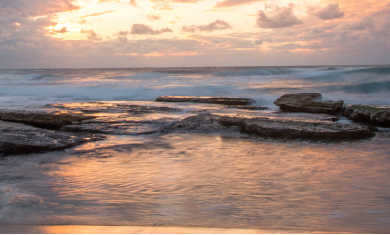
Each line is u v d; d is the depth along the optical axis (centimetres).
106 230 196
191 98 1441
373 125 909
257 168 439
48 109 1047
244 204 292
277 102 1216
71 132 731
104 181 371
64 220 245
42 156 506
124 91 1991
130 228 201
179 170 426
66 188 342
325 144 623
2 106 1360
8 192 320
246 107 1245
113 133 720
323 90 2044
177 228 201
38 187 346
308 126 711
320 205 291
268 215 262
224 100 1387
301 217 258
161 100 1470
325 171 423
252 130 739
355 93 1938
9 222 239
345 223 245
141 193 324
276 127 706
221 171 421
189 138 684
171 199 305
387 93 1914
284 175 402
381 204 294
